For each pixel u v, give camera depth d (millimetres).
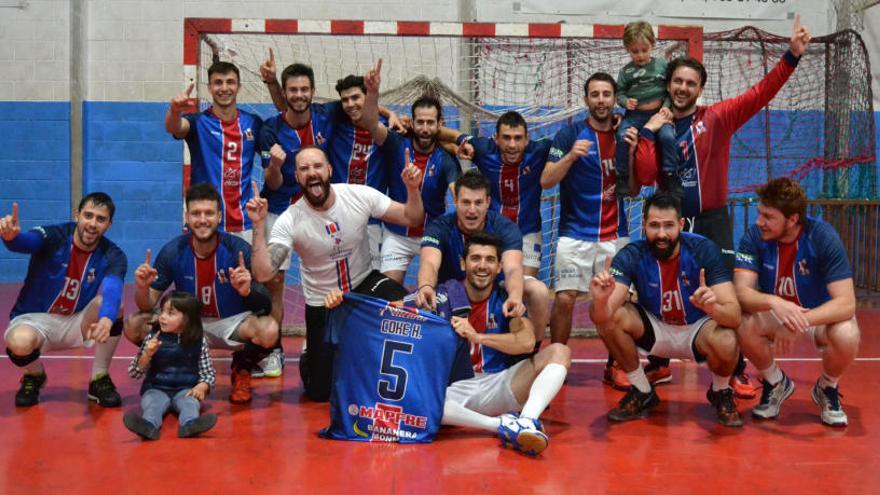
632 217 10500
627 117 5281
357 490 3156
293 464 3492
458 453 3682
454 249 4629
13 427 4094
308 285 4824
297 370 5703
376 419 3877
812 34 11570
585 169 5414
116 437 3918
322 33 6598
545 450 3760
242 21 6566
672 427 4203
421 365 3904
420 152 5652
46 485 3207
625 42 5457
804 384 5227
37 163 11258
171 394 4297
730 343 4113
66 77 11172
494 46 9438
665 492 3176
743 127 11461
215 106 5660
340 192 4699
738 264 4352
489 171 5477
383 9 11359
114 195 11375
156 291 4688
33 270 4602
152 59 11266
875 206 10250
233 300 4711
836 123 11039
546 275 10578
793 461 3602
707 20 11469
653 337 4430
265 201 4270
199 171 5680
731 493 3168
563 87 9656
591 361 6121
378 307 3957
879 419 4355
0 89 11180
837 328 4055
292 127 5695
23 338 4426
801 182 11492
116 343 4707
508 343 3914
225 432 4027
